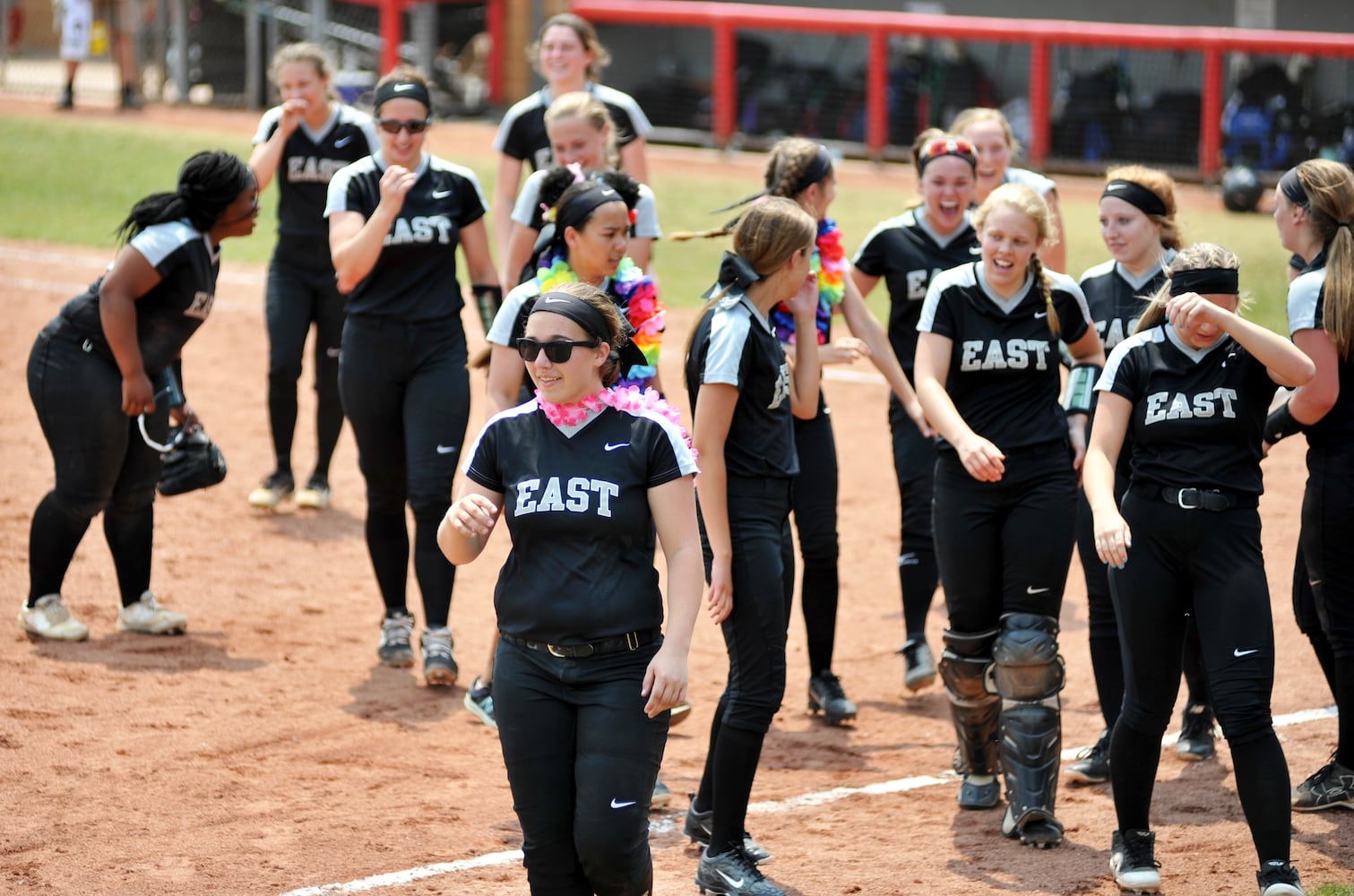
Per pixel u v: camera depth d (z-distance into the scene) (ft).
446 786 68.80
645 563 49.62
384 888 58.39
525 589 49.11
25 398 131.54
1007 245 63.57
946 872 60.90
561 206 64.28
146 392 79.00
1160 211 72.18
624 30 295.07
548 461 49.24
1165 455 58.44
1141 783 58.90
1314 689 81.97
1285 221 64.75
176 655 83.20
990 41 266.16
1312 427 64.69
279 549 102.06
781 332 73.41
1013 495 64.54
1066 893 58.85
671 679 47.70
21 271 176.55
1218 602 57.21
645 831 48.96
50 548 82.89
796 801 68.49
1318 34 255.29
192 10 314.55
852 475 124.47
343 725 75.25
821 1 306.14
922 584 81.15
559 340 48.24
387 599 83.97
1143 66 260.42
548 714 49.08
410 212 79.61
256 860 60.59
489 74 311.27
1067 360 72.64
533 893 49.98
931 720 79.20
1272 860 55.47
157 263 77.82
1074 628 92.58
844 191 245.04
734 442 59.06
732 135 282.56
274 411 107.65
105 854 60.70
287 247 106.22
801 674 85.81
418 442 79.20
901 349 83.92
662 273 192.13
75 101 317.63
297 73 102.63
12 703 75.15
